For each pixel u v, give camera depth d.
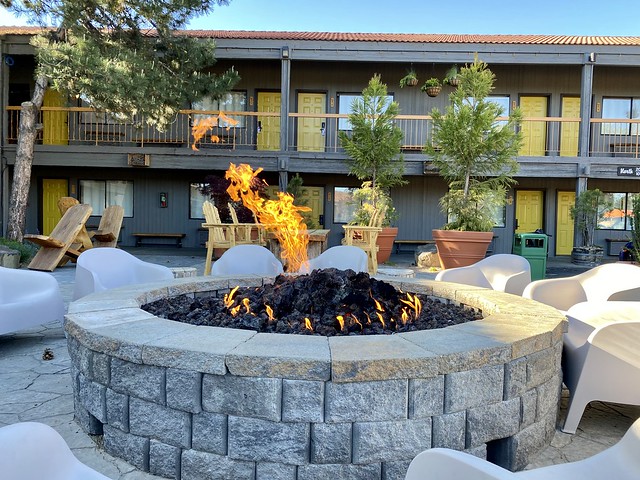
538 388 2.08
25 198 9.98
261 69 13.31
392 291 2.98
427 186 13.46
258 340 1.90
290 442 1.70
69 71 8.46
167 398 1.81
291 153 11.61
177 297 3.34
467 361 1.78
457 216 8.20
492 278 4.28
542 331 2.09
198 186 13.67
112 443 1.99
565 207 13.27
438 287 3.53
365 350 1.77
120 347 1.89
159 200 13.72
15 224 9.86
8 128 12.58
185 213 13.71
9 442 1.06
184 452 1.81
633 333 2.27
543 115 13.10
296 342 1.88
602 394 2.28
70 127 13.28
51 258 8.05
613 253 13.13
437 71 13.15
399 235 13.53
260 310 2.78
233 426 1.73
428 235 13.47
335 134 13.30
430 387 1.74
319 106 13.41
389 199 10.05
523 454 2.00
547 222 13.29
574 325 2.77
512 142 7.93
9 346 3.78
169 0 9.85
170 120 10.61
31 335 4.16
